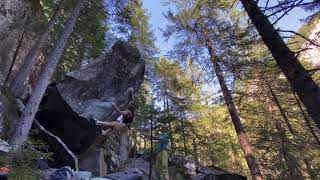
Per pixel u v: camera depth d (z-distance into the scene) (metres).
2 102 9.48
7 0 12.05
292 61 4.68
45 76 9.98
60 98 11.02
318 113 4.25
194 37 16.86
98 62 12.50
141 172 9.95
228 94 15.20
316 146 17.73
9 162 6.04
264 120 19.20
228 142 25.14
